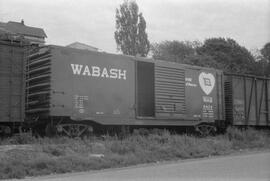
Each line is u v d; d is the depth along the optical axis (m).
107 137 18.41
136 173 11.72
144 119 20.86
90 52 19.05
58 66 17.83
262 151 20.33
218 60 54.94
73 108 18.14
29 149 14.30
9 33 17.77
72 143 16.11
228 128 24.50
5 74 16.47
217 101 25.06
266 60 54.00
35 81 18.31
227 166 13.00
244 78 26.94
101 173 12.04
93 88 18.95
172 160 16.17
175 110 22.22
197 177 10.48
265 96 28.48
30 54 18.53
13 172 11.50
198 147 18.73
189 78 23.33
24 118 17.09
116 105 19.77
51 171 12.32
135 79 20.69
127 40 59.75
